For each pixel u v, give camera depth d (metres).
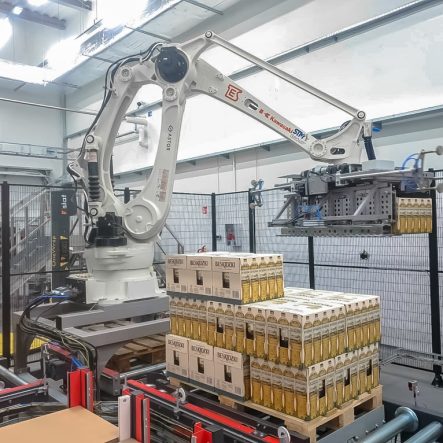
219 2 7.45
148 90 9.55
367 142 3.31
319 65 6.40
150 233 3.96
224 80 3.69
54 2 9.80
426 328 5.05
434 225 4.37
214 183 8.27
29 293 5.64
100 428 1.97
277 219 3.26
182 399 2.77
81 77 10.73
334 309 2.72
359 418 2.83
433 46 5.20
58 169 12.11
